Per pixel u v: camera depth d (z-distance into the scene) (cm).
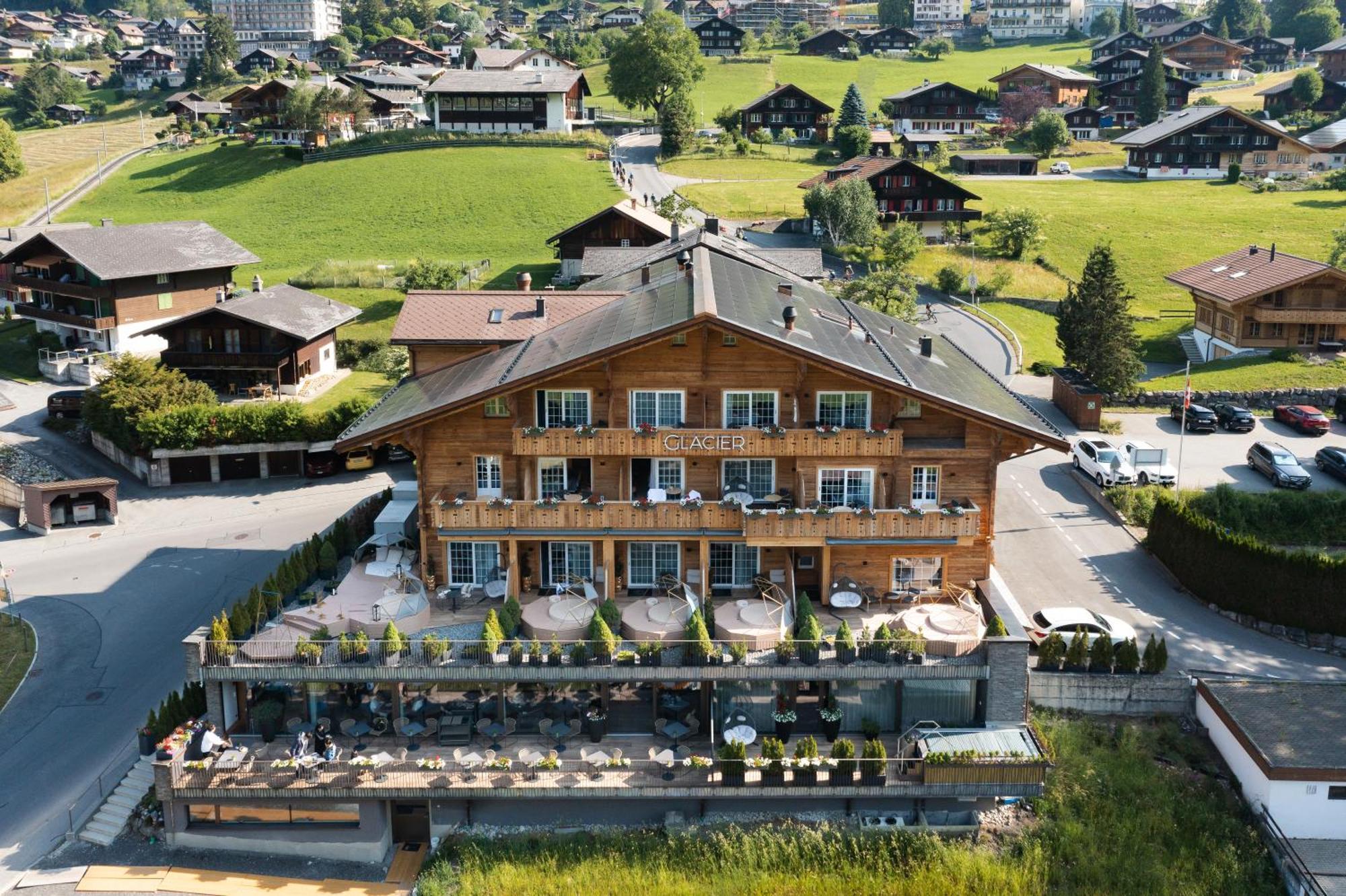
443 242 11550
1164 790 3956
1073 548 5594
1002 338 8912
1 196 14850
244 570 5759
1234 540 4997
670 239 8744
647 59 16062
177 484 6988
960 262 10631
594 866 3681
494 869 3675
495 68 18800
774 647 4000
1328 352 8138
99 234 8825
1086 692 4425
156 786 3803
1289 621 4850
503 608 4209
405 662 3953
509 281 10206
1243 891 3606
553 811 3884
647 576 4525
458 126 15225
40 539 6222
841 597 4325
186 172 14625
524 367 4400
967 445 4397
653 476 4491
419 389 4797
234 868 3803
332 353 8538
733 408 4400
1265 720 4097
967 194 11388
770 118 16362
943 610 4188
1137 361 7638
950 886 3572
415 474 7062
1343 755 3875
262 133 15600
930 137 15912
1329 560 4772
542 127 15275
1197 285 8744
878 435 4262
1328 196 12612
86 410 7294
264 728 4025
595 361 4188
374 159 14200
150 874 3744
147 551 6031
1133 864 3662
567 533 4350
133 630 5194
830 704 4031
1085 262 10712
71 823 3953
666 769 3828
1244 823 3869
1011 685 3991
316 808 3869
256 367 7669
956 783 3775
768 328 4234
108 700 4634
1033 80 19000
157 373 7212
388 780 3778
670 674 3947
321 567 4822
